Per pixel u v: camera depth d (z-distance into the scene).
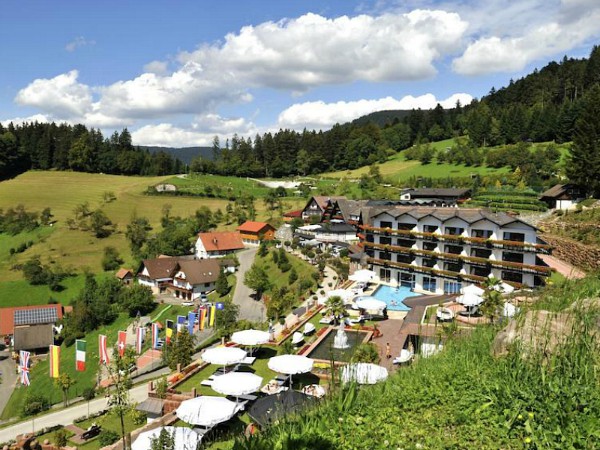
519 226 50.94
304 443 8.34
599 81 168.62
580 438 7.49
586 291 14.72
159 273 92.00
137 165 198.25
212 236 107.62
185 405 26.92
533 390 9.03
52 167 191.12
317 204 116.38
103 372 59.44
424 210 61.91
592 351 9.73
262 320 67.25
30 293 93.81
